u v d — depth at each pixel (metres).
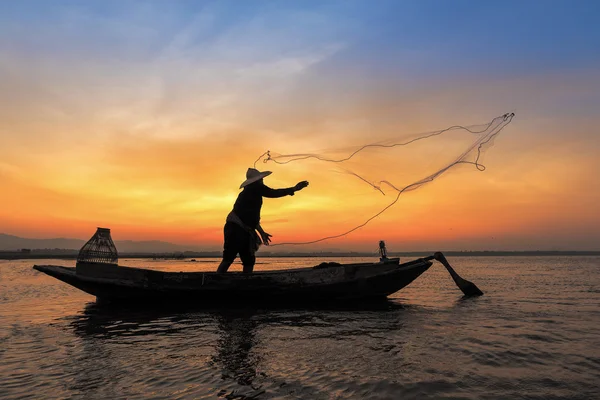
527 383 3.94
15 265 48.06
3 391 3.77
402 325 6.99
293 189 9.62
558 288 15.05
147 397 3.61
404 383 3.94
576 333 6.28
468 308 9.18
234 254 9.73
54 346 5.57
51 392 3.74
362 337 6.00
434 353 5.06
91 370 4.43
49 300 11.33
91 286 9.19
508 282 18.69
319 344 5.56
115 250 9.87
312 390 3.75
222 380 4.05
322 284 9.45
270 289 9.38
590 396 3.61
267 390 3.77
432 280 19.91
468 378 4.09
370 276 9.54
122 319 7.86
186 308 9.40
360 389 3.78
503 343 5.59
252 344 5.60
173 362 4.71
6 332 6.57
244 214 9.59
